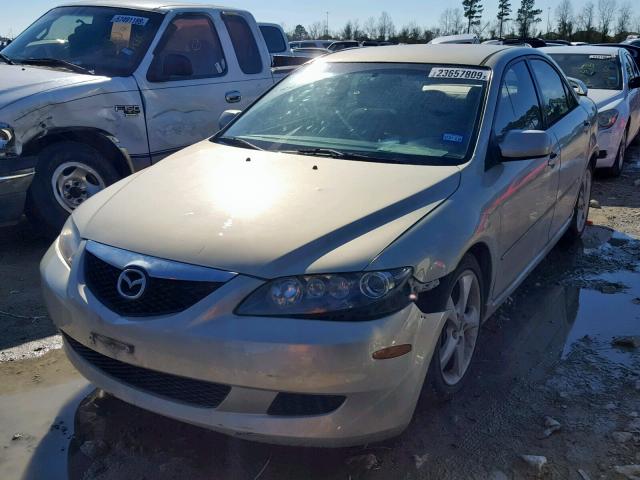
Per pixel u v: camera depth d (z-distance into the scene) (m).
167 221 2.82
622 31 62.19
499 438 2.96
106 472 2.72
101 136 5.49
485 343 3.92
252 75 6.82
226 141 3.98
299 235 2.63
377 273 2.54
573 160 4.92
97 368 2.84
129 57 5.86
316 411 2.49
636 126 9.98
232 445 2.89
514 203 3.61
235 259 2.54
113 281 2.71
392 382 2.53
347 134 3.74
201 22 6.44
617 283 4.91
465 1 67.56
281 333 2.40
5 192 4.85
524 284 4.89
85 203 3.30
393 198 2.94
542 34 66.19
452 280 2.88
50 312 2.96
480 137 3.52
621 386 3.43
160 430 2.99
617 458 2.83
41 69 5.74
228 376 2.44
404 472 2.73
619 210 7.00
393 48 4.42
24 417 3.09
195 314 2.47
